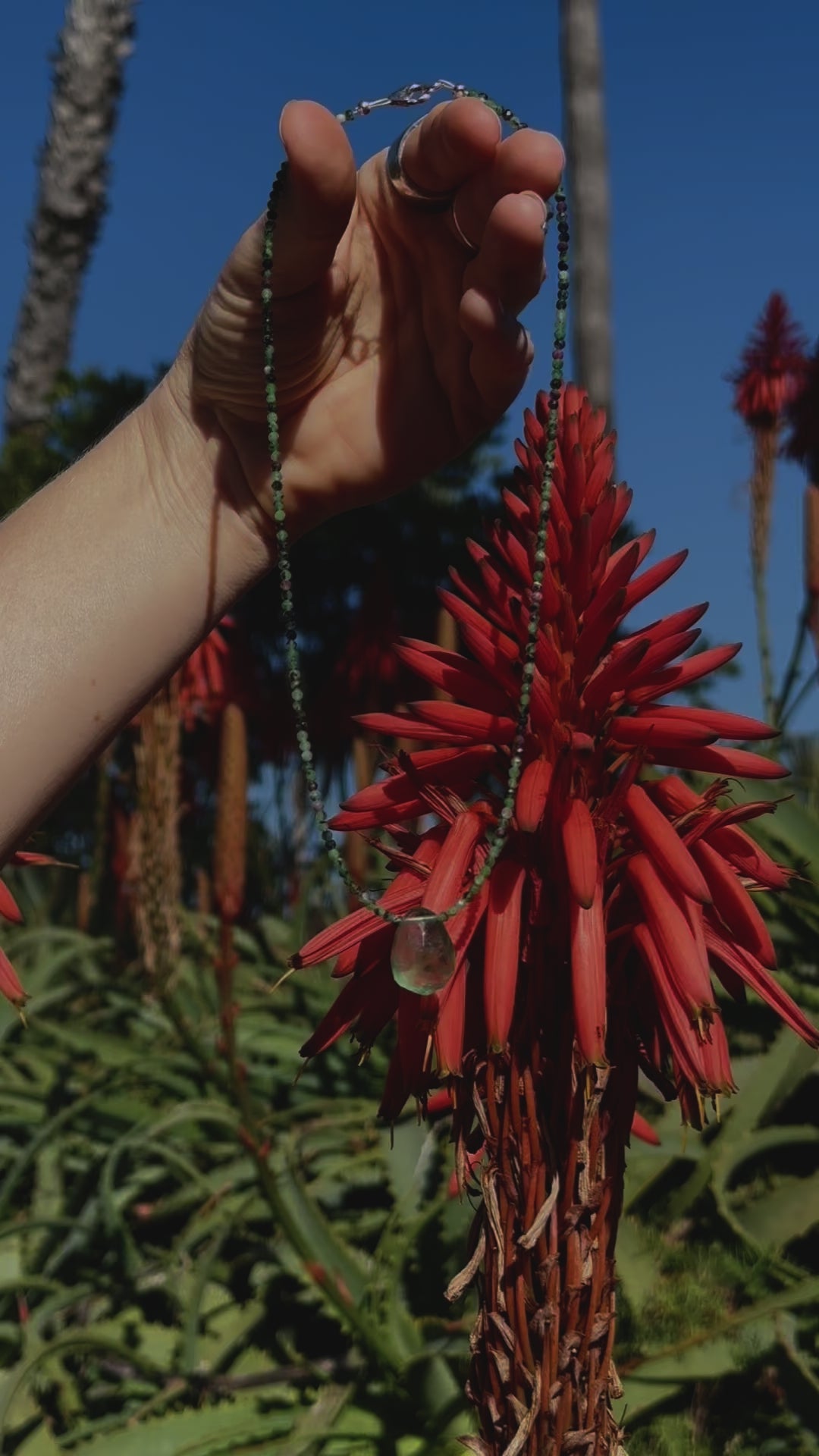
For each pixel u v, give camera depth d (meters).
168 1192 1.19
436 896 0.41
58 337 3.61
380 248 0.47
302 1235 0.80
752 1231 0.81
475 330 0.44
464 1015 0.43
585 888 0.40
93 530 0.48
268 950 1.59
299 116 0.42
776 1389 0.72
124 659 0.47
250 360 0.47
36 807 0.46
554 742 0.44
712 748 0.45
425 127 0.44
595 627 0.44
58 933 1.56
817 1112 0.95
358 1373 0.79
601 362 2.27
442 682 0.46
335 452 0.48
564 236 0.44
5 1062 1.43
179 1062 1.22
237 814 0.99
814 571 1.02
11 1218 1.18
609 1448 0.42
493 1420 0.41
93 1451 0.76
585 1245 0.41
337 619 2.40
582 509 0.45
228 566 0.48
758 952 0.43
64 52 3.56
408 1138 0.95
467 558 2.34
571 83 2.30
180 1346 0.91
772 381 1.21
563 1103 0.42
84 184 3.58
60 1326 1.02
